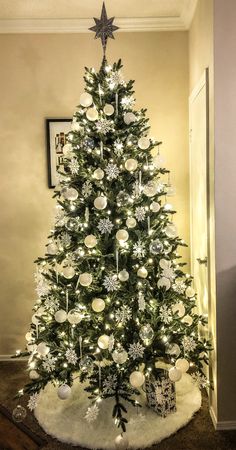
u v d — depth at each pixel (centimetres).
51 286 242
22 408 231
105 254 227
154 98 315
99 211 226
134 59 312
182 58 312
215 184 220
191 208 308
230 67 214
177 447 215
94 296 228
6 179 319
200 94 259
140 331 217
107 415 235
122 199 217
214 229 223
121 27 308
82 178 233
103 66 235
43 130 316
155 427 225
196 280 293
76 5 283
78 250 226
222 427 229
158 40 311
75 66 312
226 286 225
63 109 314
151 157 240
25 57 311
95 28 235
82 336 227
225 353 228
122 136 229
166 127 317
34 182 320
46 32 309
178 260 325
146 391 242
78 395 259
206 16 235
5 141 317
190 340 225
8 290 328
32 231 323
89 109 223
